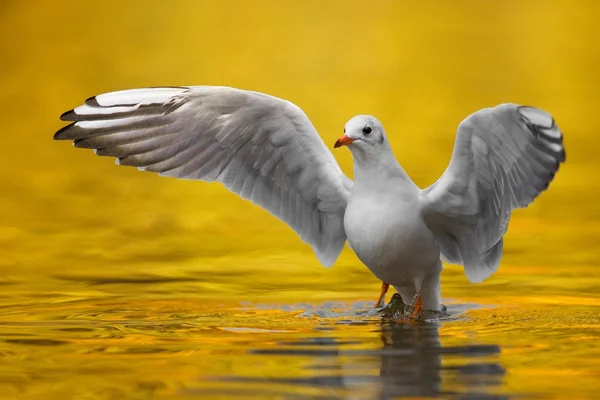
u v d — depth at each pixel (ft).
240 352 31.45
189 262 51.57
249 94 38.24
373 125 37.68
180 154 39.68
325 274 49.06
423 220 38.42
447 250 39.91
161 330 35.50
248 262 51.96
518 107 35.17
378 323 36.86
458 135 36.14
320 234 41.39
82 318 38.04
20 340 33.60
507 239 56.70
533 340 33.06
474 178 37.42
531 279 46.37
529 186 36.99
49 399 26.08
